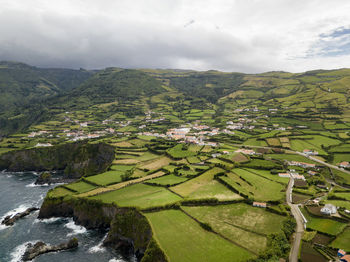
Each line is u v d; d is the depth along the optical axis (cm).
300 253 8356
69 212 14600
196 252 8512
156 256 8731
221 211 11219
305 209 11400
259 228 9750
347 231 9419
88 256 10981
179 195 12950
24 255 11088
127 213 11719
